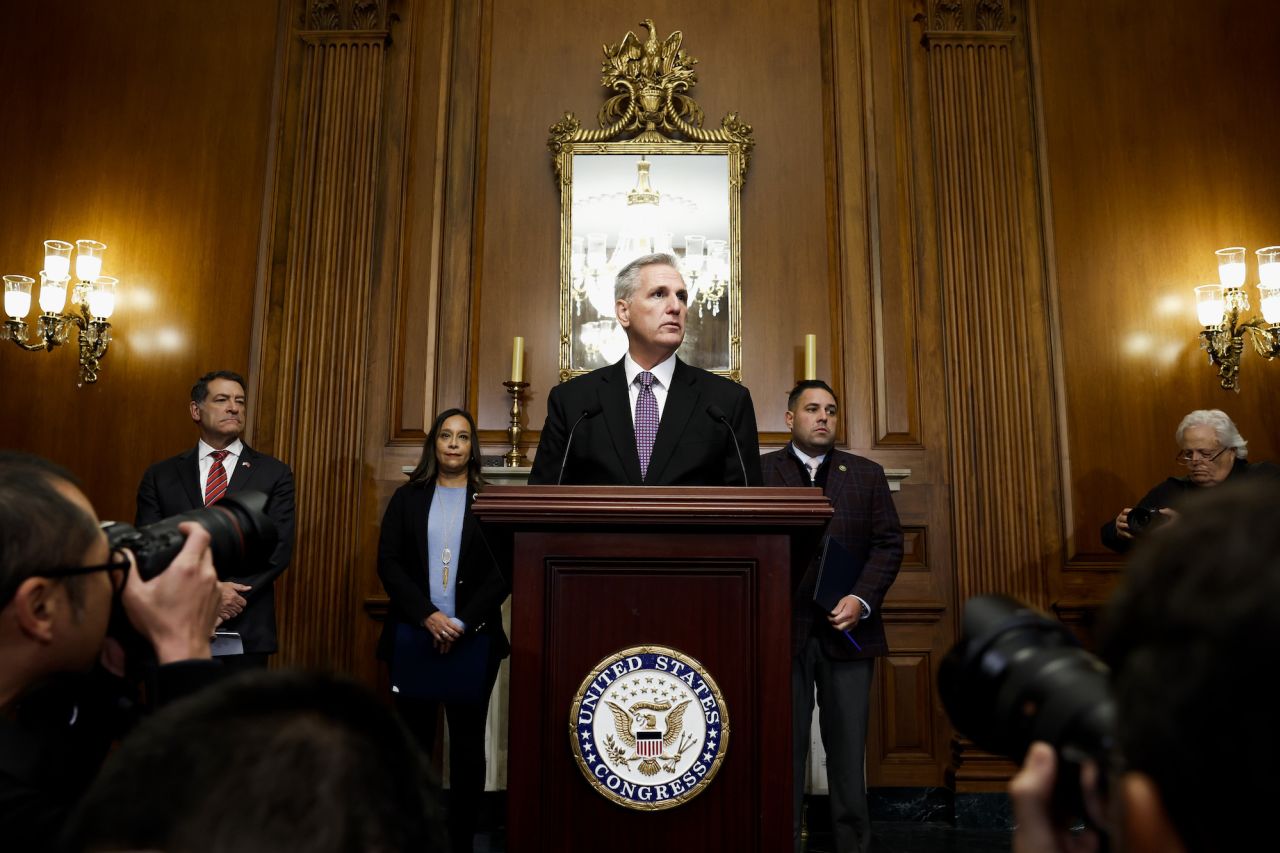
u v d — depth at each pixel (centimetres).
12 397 420
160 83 445
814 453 346
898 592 410
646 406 220
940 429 425
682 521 153
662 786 151
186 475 332
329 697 41
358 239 433
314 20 454
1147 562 34
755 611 155
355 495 412
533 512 154
